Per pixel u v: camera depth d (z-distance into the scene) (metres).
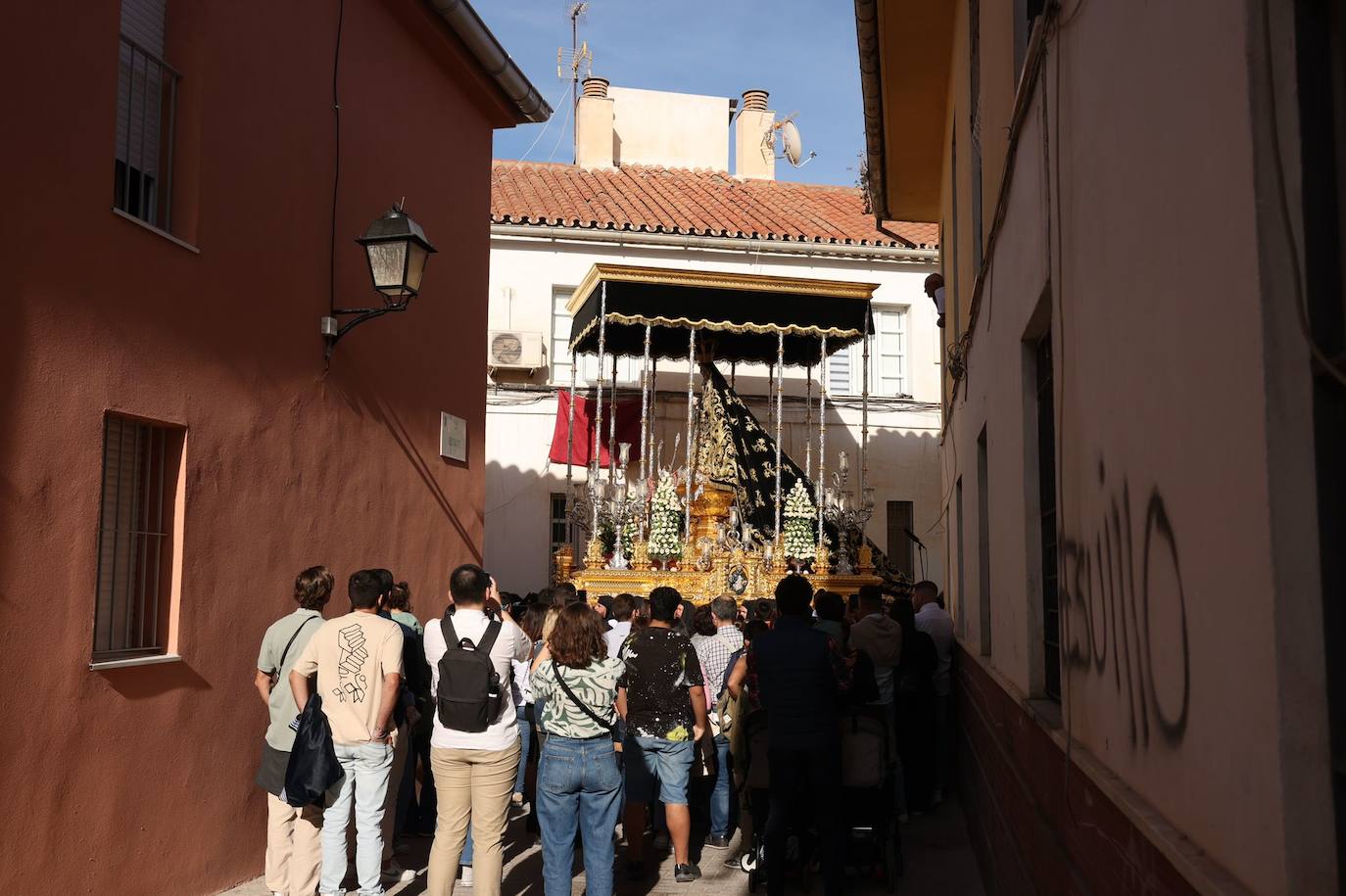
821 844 7.15
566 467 20.00
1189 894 2.33
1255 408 2.04
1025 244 5.10
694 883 8.09
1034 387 5.37
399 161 10.44
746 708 8.97
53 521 6.00
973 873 8.42
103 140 6.47
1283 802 1.95
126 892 6.43
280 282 8.34
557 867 6.59
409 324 10.55
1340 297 1.99
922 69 12.08
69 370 6.15
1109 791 3.13
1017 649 5.67
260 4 8.15
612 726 6.71
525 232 20.25
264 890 7.45
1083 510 3.74
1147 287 2.81
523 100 12.55
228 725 7.46
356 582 6.96
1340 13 1.96
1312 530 1.97
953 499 12.96
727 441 17.59
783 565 16.58
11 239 5.79
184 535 7.09
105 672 6.32
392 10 10.32
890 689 9.94
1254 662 2.08
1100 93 3.33
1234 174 2.14
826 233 21.50
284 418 8.31
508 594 14.88
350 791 6.82
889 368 21.86
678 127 26.05
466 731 6.52
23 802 5.71
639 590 16.34
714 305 16.98
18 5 5.86
